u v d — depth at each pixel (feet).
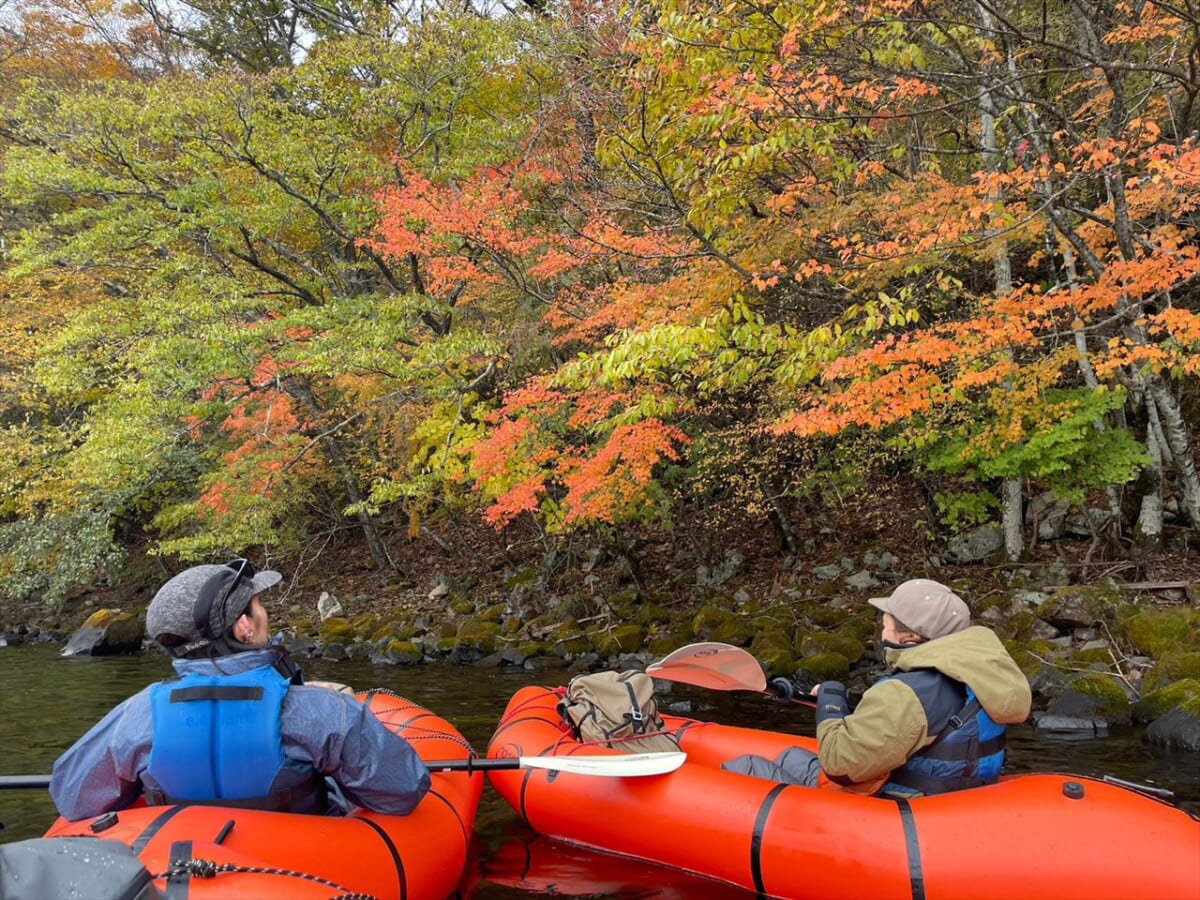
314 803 9.03
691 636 28.84
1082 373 26.43
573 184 31.17
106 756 8.33
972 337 18.37
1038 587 27.17
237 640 8.48
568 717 14.42
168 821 7.77
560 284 31.89
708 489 32.81
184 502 42.63
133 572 51.49
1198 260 16.85
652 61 20.93
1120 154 18.71
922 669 10.55
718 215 22.15
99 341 35.47
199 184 35.42
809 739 14.05
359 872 8.66
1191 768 15.90
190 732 8.11
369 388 31.91
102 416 35.14
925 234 20.16
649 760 11.93
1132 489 28.96
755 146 18.92
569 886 11.25
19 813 14.42
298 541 46.37
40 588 50.08
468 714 22.25
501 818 14.06
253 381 31.22
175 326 32.37
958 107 27.86
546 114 32.63
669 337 19.16
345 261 39.58
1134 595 25.22
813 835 10.33
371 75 39.96
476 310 34.91
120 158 36.42
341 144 35.88
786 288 24.68
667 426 23.52
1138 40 19.43
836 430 18.79
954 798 9.99
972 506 29.55
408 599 40.75
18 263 43.50
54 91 37.52
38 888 6.19
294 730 8.34
